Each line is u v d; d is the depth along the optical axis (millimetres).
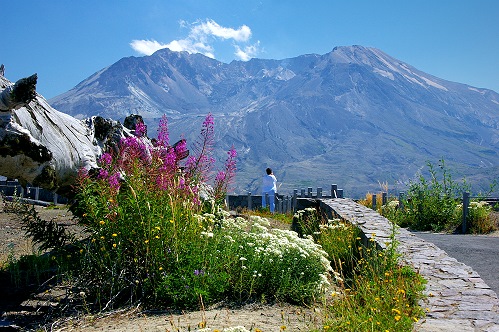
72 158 7711
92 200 6926
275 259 6734
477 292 5570
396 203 16859
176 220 6723
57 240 7656
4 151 6207
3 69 6527
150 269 6617
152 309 6195
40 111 7305
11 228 13961
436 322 4625
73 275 7129
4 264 8797
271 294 6637
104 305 6461
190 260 6348
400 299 5051
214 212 7594
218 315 5781
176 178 7223
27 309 6449
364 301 5484
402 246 7922
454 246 11797
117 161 7715
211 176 7527
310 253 6895
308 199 16484
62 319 6000
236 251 6863
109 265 6773
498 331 4379
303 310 6059
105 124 9078
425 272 6371
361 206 13648
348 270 8602
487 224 15703
